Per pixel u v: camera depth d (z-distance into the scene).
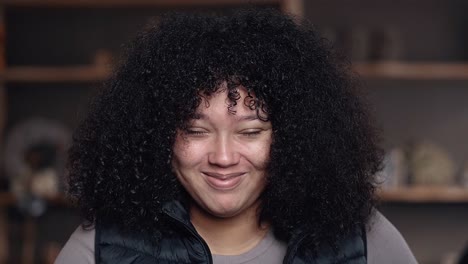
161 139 1.31
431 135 3.31
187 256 1.37
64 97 3.26
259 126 1.29
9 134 3.19
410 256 1.51
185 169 1.32
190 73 1.25
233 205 1.32
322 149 1.35
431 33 3.27
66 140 3.20
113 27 3.27
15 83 3.17
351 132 1.39
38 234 3.28
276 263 1.43
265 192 1.40
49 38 3.26
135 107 1.33
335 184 1.38
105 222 1.40
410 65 3.04
